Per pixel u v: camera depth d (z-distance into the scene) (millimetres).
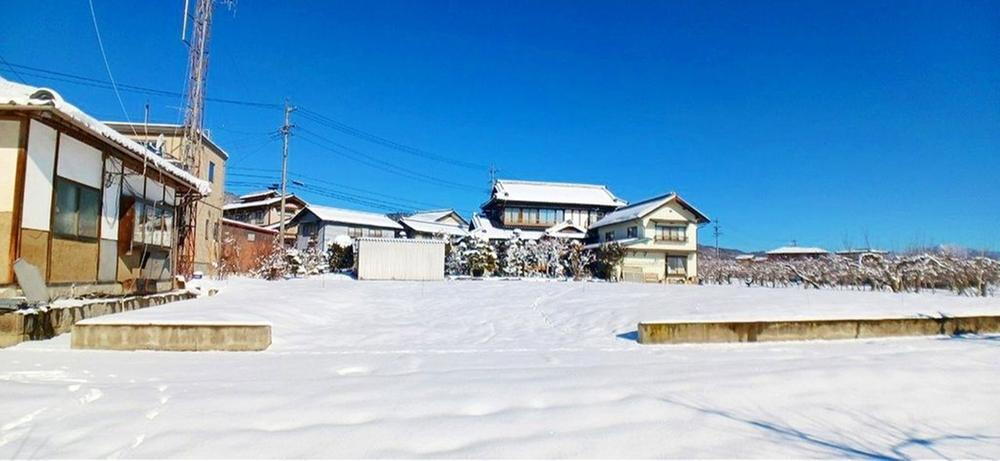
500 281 18891
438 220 38656
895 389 3623
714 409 3127
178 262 10305
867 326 6312
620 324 7492
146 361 4539
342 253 22906
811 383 3697
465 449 2471
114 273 7559
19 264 5293
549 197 35969
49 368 4152
